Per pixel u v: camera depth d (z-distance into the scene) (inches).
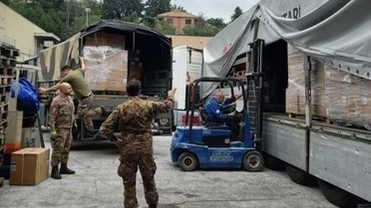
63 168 337.7
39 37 1780.3
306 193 293.9
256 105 384.8
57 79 570.9
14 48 316.5
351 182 242.4
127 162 221.9
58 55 577.3
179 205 259.1
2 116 300.2
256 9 393.1
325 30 255.6
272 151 370.3
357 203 257.8
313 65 295.6
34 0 2763.3
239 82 381.7
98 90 447.2
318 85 289.3
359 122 237.6
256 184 319.9
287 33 310.7
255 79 386.9
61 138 323.6
